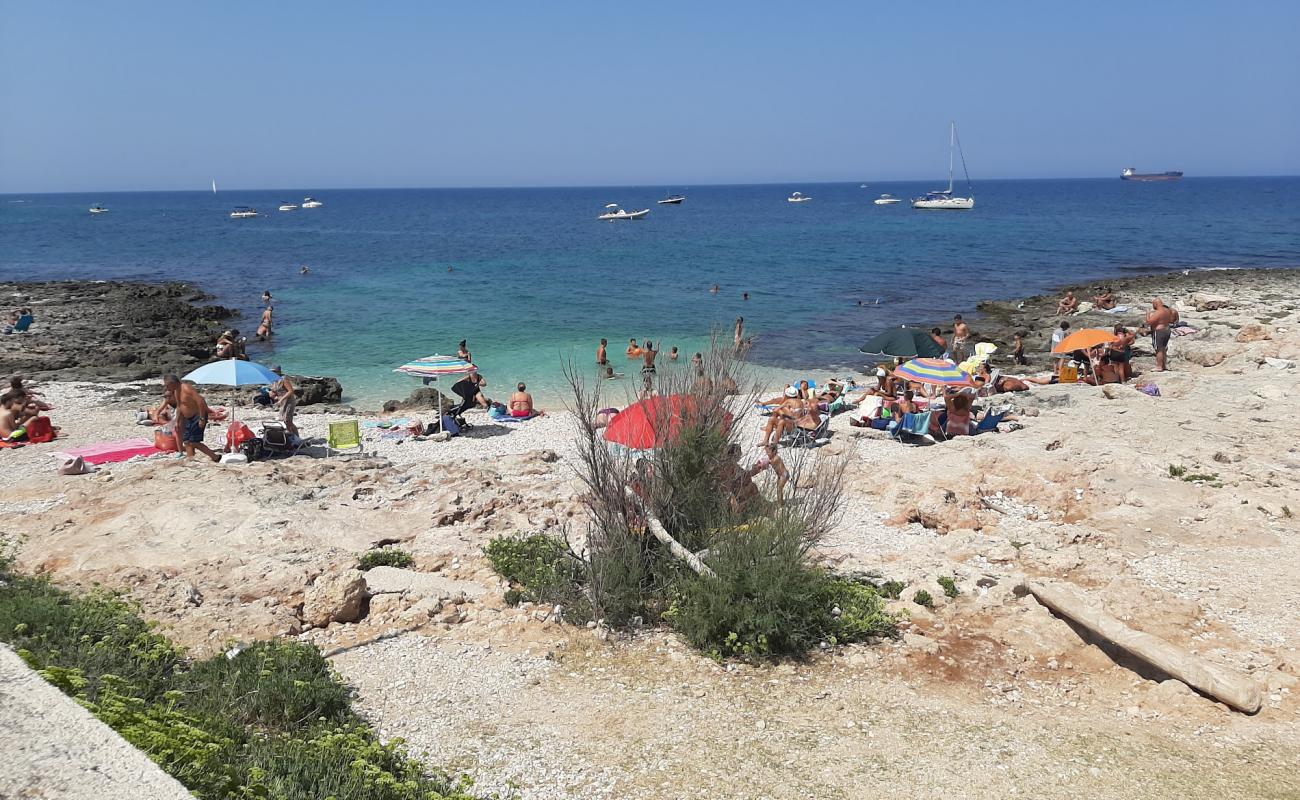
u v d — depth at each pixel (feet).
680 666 29.55
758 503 34.60
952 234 290.76
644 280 176.65
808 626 31.09
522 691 27.76
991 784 22.85
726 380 35.24
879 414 65.31
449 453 61.00
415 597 33.45
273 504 44.62
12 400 61.00
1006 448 54.08
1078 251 226.17
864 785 22.84
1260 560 36.52
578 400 35.96
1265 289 134.62
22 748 14.49
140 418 66.08
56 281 173.68
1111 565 36.52
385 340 115.44
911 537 41.88
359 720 25.58
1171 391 68.95
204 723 21.48
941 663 29.66
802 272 187.11
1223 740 24.81
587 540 35.35
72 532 39.65
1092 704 27.37
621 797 22.24
